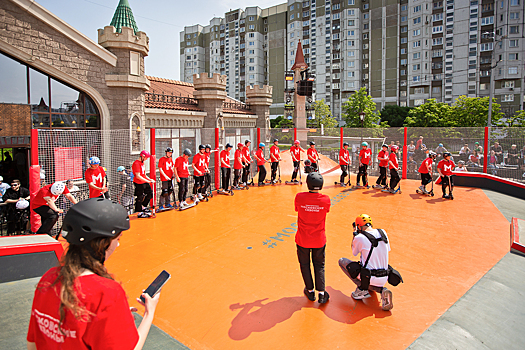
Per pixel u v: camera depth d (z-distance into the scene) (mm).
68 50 9758
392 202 9773
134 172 7887
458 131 13125
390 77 58969
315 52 67312
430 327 3453
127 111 11297
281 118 61031
